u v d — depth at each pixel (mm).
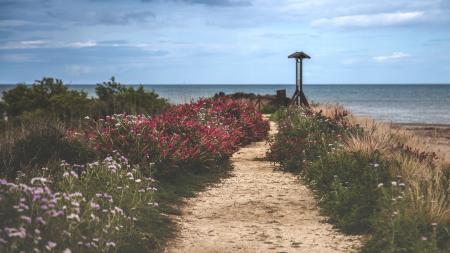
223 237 7570
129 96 23672
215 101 21859
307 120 17641
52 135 10656
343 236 7676
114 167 9055
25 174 8188
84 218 6336
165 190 10266
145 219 7711
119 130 11992
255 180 12172
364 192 8719
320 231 7965
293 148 13859
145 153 11188
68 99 21188
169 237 7461
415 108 78438
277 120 26672
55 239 5520
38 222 5496
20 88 22297
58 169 9008
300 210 9391
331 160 11375
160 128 13359
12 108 21719
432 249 6184
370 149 11781
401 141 15969
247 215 8992
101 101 22547
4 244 5016
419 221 6895
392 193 8258
